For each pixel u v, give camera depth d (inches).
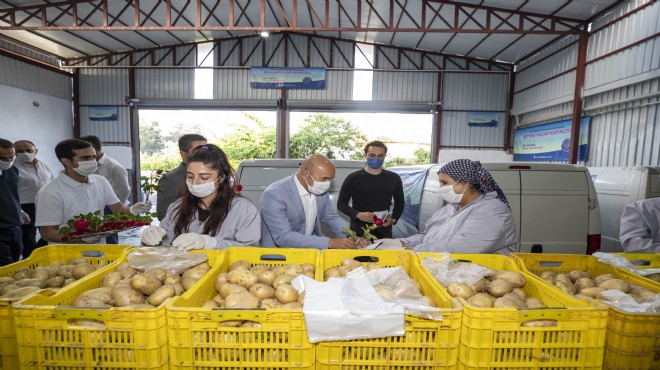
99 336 43.2
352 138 788.6
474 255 73.2
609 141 353.7
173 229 84.8
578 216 137.2
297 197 101.0
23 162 201.9
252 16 484.7
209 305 53.9
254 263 73.2
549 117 450.3
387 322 42.4
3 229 132.7
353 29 358.9
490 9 382.0
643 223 99.7
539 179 137.7
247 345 43.6
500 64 533.6
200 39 544.1
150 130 876.6
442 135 543.5
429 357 44.6
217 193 82.2
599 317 44.1
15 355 46.5
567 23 387.5
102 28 365.7
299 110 547.2
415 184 189.8
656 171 170.9
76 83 553.6
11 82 458.3
